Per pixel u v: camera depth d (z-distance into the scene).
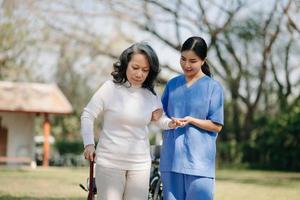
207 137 4.75
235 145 28.45
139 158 4.46
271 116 30.14
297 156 25.91
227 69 27.44
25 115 25.88
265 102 31.06
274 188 13.89
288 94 29.05
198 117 4.77
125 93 4.51
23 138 25.80
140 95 4.54
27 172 20.14
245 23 23.94
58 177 17.00
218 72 27.75
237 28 24.03
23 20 22.53
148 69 4.49
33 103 25.44
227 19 23.92
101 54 25.75
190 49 4.74
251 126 29.88
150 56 4.46
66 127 42.06
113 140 4.44
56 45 24.34
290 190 13.30
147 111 4.51
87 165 29.00
